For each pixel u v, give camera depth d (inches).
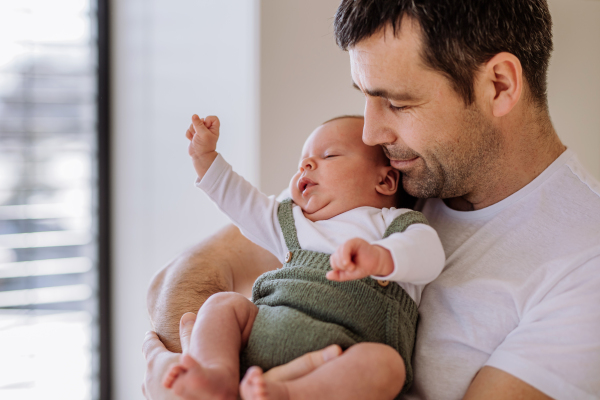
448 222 41.9
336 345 30.8
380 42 34.4
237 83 69.2
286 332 32.4
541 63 38.4
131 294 96.6
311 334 32.2
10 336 95.7
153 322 46.6
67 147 99.9
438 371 35.6
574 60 66.1
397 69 34.5
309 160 41.7
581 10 65.6
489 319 35.4
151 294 49.6
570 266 34.3
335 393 28.8
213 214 75.3
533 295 34.6
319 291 34.5
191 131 42.8
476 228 39.9
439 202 43.9
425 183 38.8
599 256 34.0
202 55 77.2
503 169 38.7
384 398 29.8
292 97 66.1
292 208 41.7
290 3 65.0
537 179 38.9
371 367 29.5
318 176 41.2
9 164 95.3
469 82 35.1
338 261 29.5
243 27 67.0
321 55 67.1
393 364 30.1
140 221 94.9
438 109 35.5
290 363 30.5
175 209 84.7
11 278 95.8
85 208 102.1
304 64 66.4
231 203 42.2
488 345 35.0
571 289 33.7
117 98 100.7
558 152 40.4
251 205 42.0
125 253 99.2
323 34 67.0
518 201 39.0
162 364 36.4
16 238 96.2
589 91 67.3
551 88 65.4
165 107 87.0
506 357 32.5
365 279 35.3
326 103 68.0
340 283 35.0
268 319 33.5
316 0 66.2
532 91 38.3
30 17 95.2
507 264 36.7
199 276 48.8
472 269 37.6
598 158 68.6
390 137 37.6
